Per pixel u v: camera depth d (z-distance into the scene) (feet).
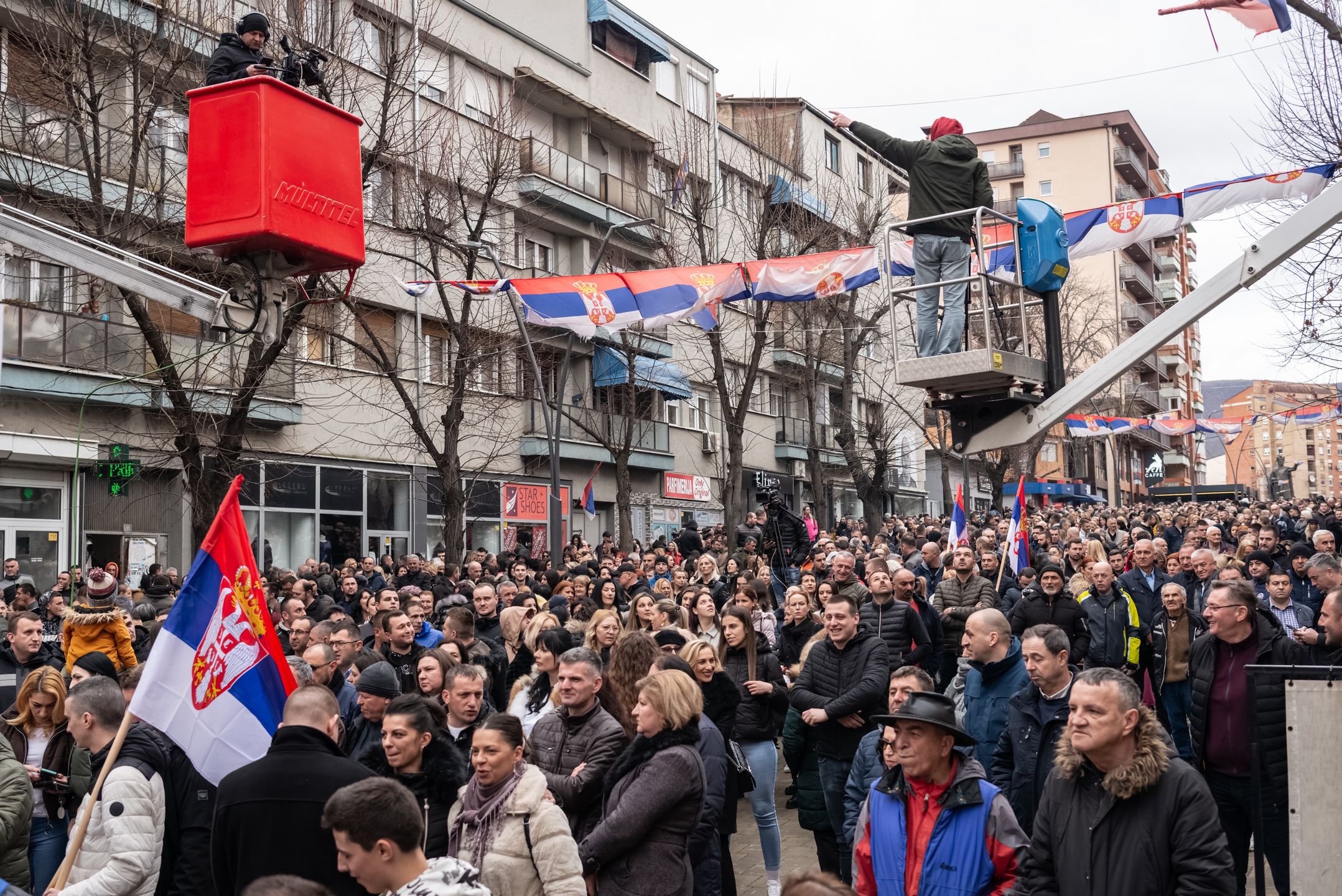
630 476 114.62
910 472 176.65
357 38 64.13
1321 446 520.01
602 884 16.62
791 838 31.17
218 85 16.85
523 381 93.25
